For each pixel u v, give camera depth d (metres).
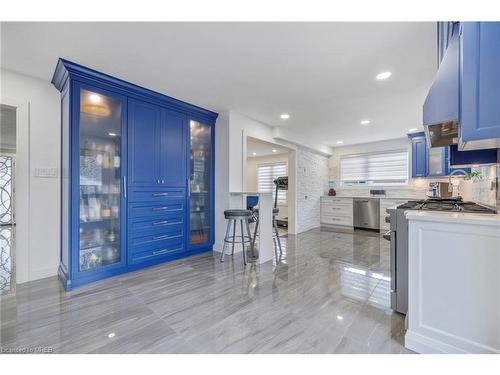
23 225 2.54
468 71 1.27
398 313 1.96
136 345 1.54
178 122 3.42
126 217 2.86
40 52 2.15
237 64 2.38
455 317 1.37
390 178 5.86
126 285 2.51
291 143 5.30
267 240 3.40
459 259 1.35
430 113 1.57
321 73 2.56
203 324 1.79
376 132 5.02
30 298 2.19
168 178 3.29
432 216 1.43
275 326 1.76
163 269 3.01
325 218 6.45
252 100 3.33
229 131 3.76
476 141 1.34
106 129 2.76
